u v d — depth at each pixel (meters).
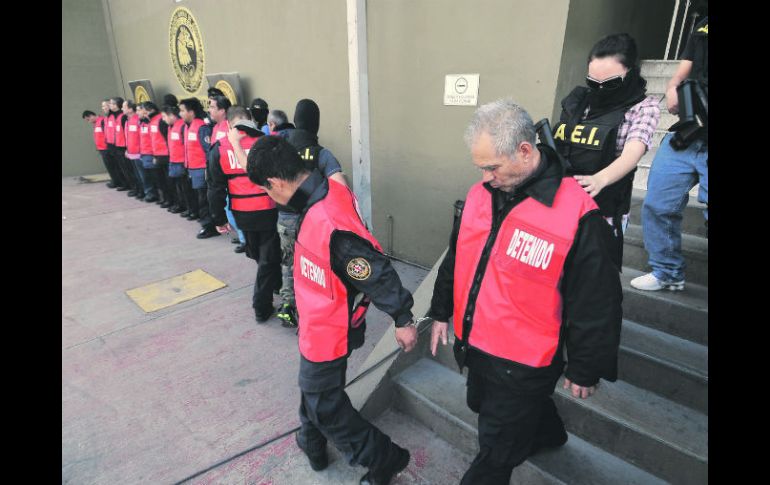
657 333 2.15
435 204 3.85
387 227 4.34
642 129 1.57
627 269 2.57
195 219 6.38
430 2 3.31
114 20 8.78
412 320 1.63
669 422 1.78
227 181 3.07
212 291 4.03
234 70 5.81
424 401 2.24
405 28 3.54
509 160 1.19
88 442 2.28
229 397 2.62
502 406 1.41
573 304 1.26
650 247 2.21
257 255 3.31
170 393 2.66
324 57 4.42
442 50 3.35
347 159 4.59
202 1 5.92
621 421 1.79
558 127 1.82
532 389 1.36
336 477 2.05
